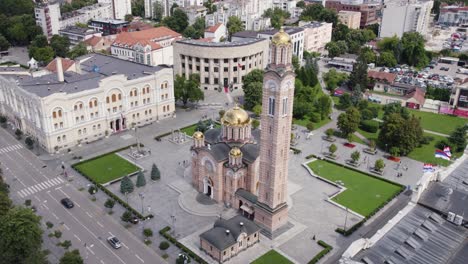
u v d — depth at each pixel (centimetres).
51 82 16975
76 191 13188
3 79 17488
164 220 11800
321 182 13888
